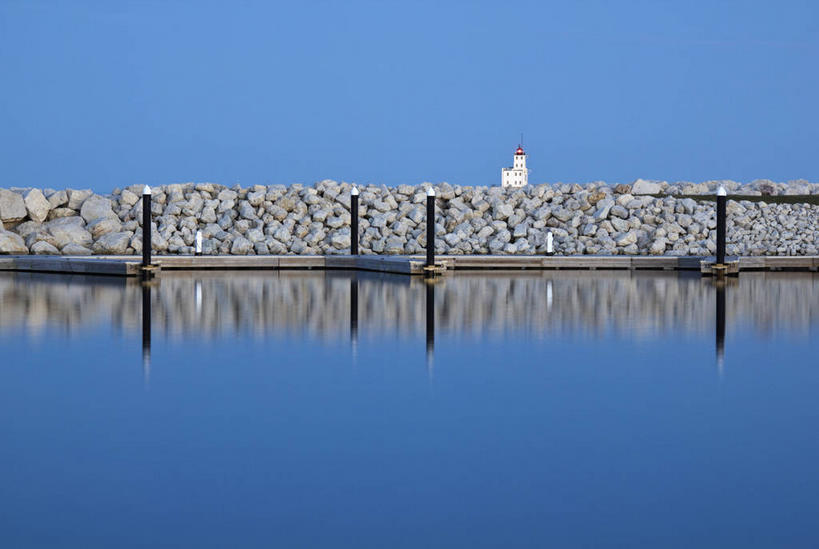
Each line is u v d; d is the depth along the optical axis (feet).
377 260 154.10
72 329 77.56
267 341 71.67
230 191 192.95
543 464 38.52
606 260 162.91
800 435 43.29
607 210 192.03
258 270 156.25
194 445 41.16
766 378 57.31
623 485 35.78
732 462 38.81
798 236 192.24
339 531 31.07
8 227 177.37
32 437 42.39
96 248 173.88
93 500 33.94
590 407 49.01
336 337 74.08
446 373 58.49
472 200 196.65
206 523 31.73
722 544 29.86
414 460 39.11
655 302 103.09
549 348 69.00
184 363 61.57
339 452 40.27
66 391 52.37
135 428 44.14
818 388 54.24
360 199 193.77
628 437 42.88
